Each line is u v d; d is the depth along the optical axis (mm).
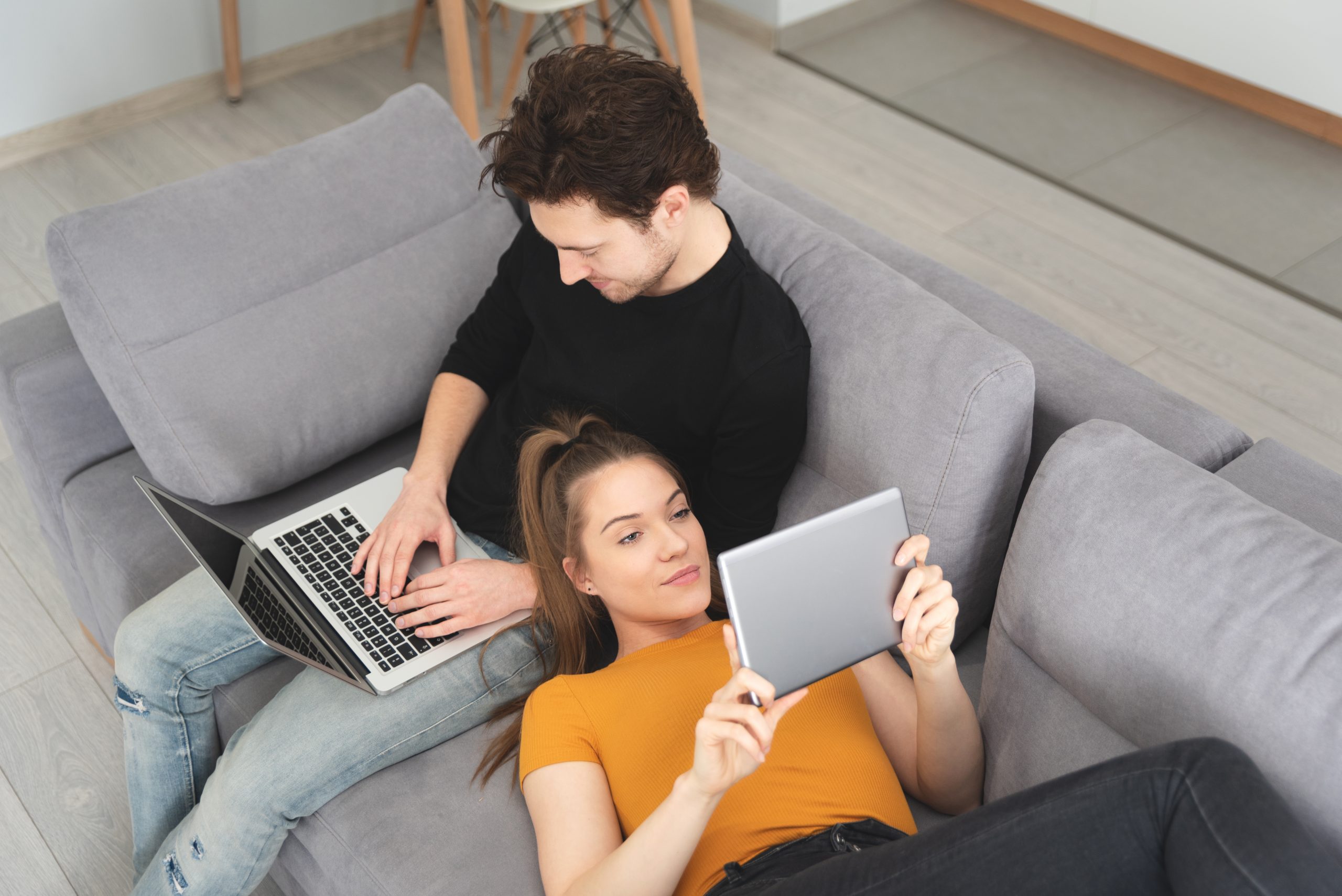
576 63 1269
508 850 1309
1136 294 2686
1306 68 2543
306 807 1385
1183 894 944
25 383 1718
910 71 3328
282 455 1669
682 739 1242
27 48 3215
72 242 1563
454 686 1429
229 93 3545
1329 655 1023
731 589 1032
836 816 1194
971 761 1272
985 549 1411
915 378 1357
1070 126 3025
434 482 1614
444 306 1764
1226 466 1406
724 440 1442
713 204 1473
